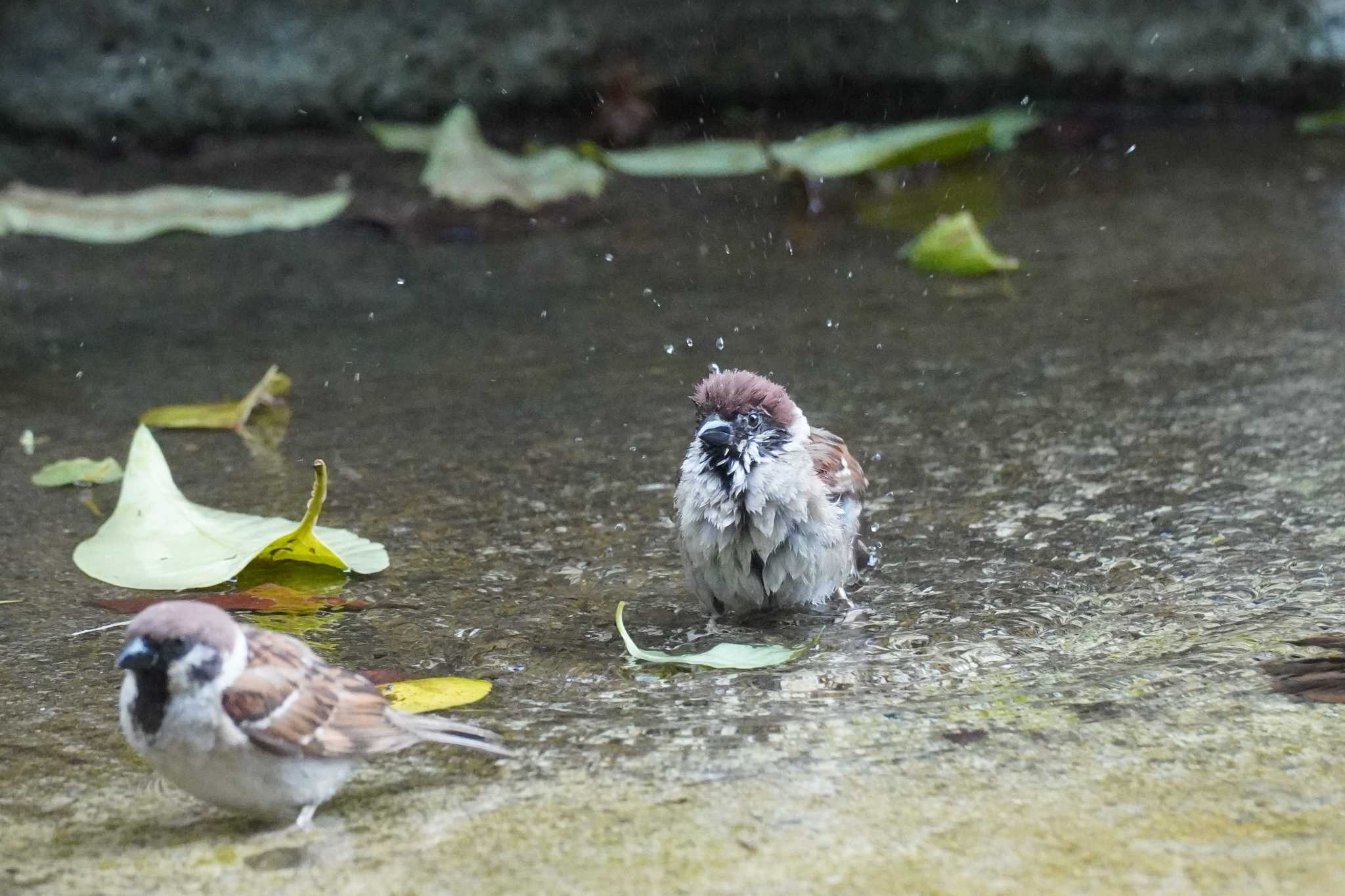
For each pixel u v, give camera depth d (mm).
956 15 18500
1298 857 5492
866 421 11031
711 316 13516
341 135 18812
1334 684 6984
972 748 6488
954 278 14359
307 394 11930
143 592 8508
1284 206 15875
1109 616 7957
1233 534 8938
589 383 11992
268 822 6031
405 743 6012
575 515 9594
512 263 15242
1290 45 18266
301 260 15516
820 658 7582
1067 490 9711
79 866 5711
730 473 8031
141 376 12352
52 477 10234
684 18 18766
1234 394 11180
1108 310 13250
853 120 19156
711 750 6551
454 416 11383
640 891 5406
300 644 6133
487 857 5680
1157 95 18828
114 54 18016
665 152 17594
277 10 18266
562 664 7578
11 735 6871
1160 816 5836
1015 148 18453
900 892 5340
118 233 15391
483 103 18938
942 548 8953
